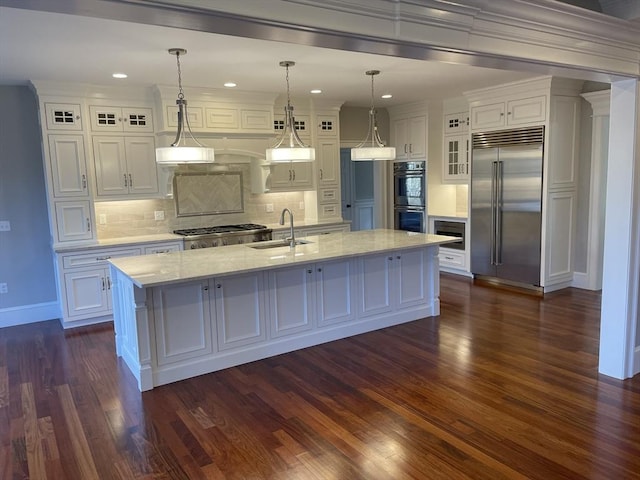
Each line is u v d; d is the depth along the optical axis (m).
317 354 4.30
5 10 2.89
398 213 8.00
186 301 3.81
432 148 7.32
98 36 3.45
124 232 6.01
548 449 2.73
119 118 5.49
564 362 3.95
